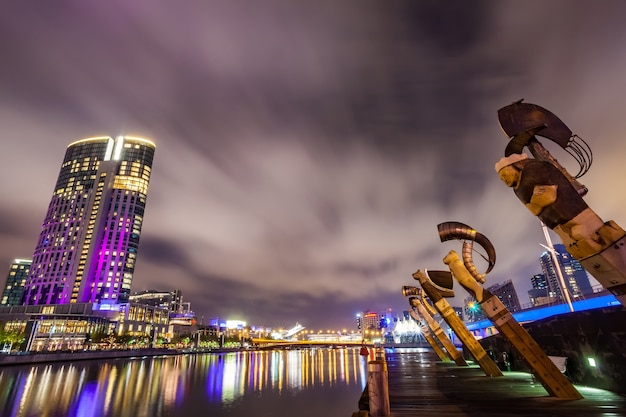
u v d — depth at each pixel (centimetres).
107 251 18688
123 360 11106
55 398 4503
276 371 9069
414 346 16612
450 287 2202
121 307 16562
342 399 5144
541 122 695
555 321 1645
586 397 1173
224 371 8806
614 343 1245
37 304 17825
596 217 584
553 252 4878
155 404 4516
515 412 994
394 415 991
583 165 695
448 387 1566
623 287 564
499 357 2483
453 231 1308
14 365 7575
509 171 673
